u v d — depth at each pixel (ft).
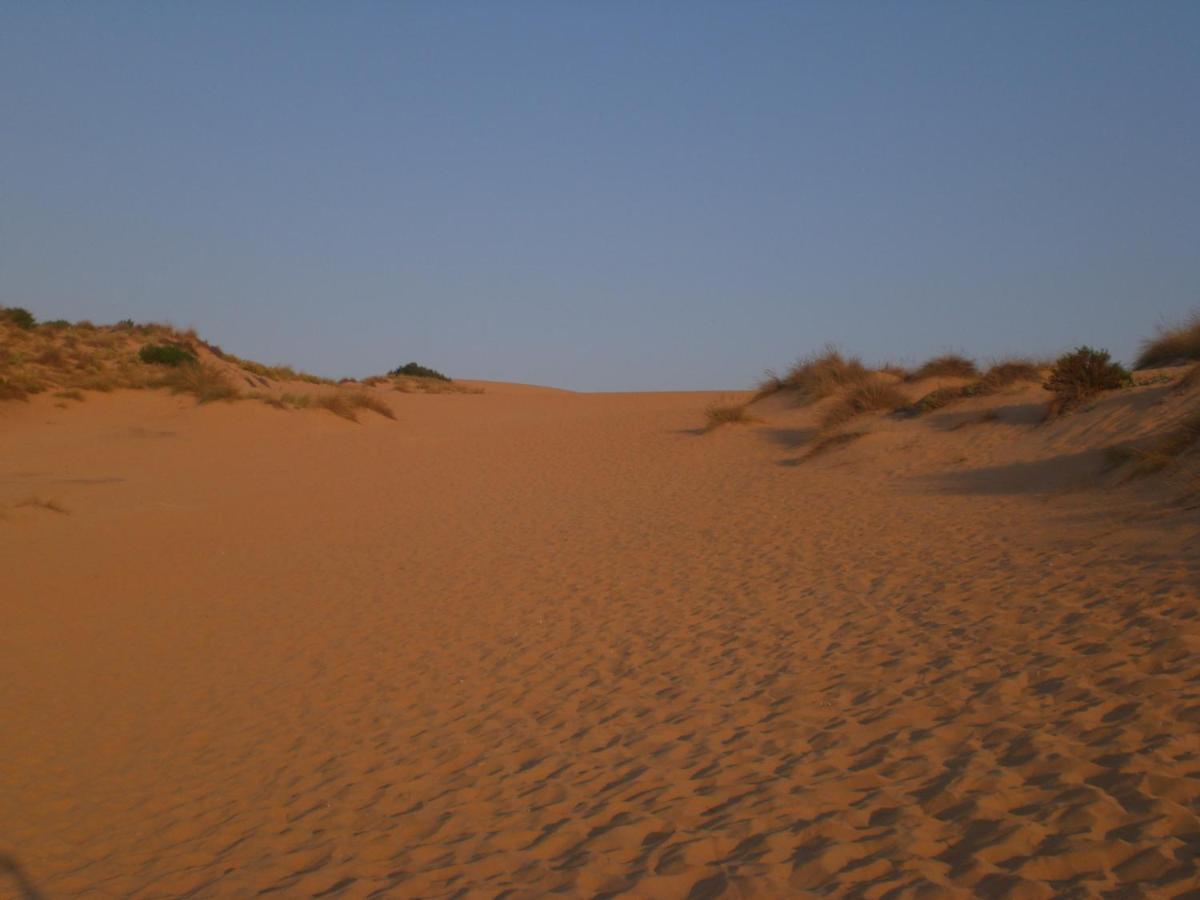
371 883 15.75
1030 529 34.04
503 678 27.12
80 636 34.55
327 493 67.97
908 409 66.39
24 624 35.73
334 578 42.86
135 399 98.07
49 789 21.91
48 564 44.29
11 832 19.75
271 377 135.03
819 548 38.34
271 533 54.03
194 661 31.42
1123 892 11.58
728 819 15.75
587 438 89.76
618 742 20.77
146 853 18.54
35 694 28.37
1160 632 20.45
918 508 43.32
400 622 34.58
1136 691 17.74
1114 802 13.79
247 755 23.38
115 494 64.75
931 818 14.55
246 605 38.63
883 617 26.76
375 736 23.73
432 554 47.09
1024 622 23.49
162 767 23.03
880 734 18.45
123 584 42.14
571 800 18.02
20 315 117.19
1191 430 37.11
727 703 22.02
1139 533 29.01
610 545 45.65
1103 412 49.73
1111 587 24.61
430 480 73.31
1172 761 14.69
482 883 14.99
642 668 26.07
